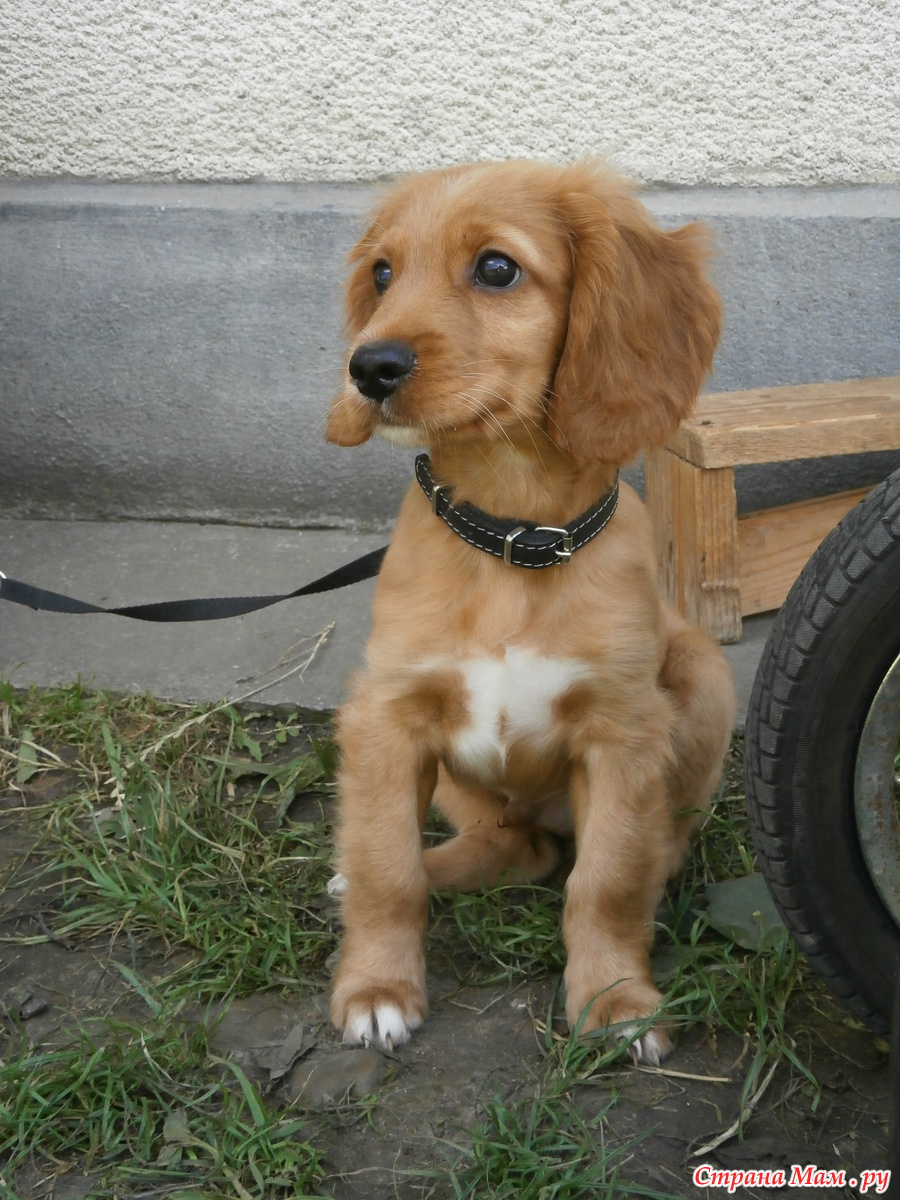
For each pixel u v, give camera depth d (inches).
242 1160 30.7
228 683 45.5
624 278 34.5
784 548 48.5
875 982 31.3
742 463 45.9
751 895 36.3
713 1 49.4
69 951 36.0
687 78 50.3
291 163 52.7
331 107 51.9
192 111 52.6
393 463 53.6
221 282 52.7
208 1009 34.3
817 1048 33.1
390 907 34.3
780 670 30.9
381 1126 31.7
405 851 34.4
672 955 35.6
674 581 48.5
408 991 34.0
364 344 32.9
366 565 41.1
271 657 46.8
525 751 35.2
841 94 50.2
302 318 52.6
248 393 53.6
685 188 51.6
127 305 53.3
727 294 51.1
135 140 53.1
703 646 38.1
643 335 34.8
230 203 52.4
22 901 37.5
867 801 30.7
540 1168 30.4
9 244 53.2
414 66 51.0
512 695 34.5
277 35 51.3
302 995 34.8
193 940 35.9
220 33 51.5
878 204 50.8
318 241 51.9
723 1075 32.7
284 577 51.0
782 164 51.1
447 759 35.7
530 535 34.1
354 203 52.1
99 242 52.9
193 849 38.8
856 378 51.7
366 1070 32.9
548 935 35.9
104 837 39.4
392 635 34.7
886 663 30.3
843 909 31.2
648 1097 32.2
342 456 53.7
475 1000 34.7
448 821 40.5
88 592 50.3
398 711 34.8
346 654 46.9
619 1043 32.9
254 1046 33.4
